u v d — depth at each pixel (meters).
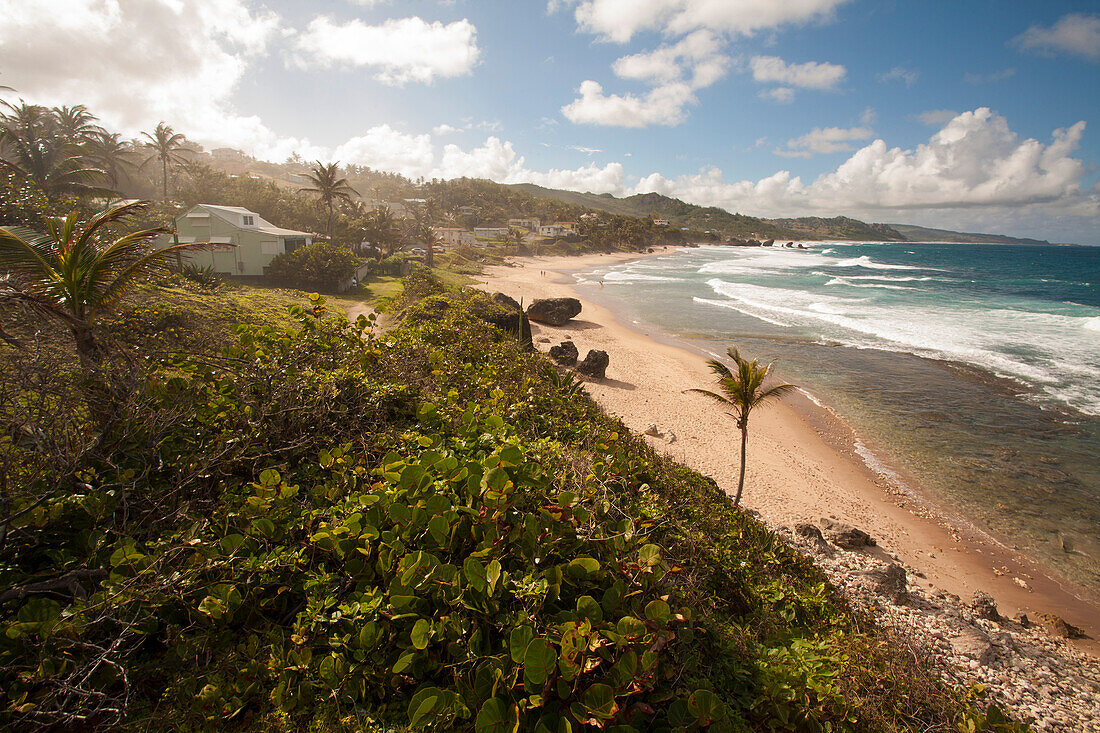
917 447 17.94
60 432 3.84
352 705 3.22
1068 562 12.30
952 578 11.64
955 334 33.81
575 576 4.07
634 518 5.15
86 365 4.87
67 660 2.93
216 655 3.36
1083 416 20.39
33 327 5.26
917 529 13.46
